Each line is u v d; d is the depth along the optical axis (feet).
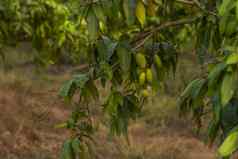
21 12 16.33
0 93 35.47
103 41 7.73
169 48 8.49
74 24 14.48
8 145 29.78
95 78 8.07
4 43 16.66
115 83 8.43
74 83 8.04
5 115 31.76
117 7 6.93
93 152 8.41
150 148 32.37
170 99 40.60
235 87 5.24
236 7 5.41
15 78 42.32
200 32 9.27
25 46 56.70
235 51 5.49
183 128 37.04
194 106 6.31
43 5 16.17
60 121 34.53
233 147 4.94
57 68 48.62
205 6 9.02
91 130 8.52
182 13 10.69
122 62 7.55
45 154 30.19
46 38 16.28
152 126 37.81
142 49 8.11
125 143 32.32
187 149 33.09
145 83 8.03
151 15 7.16
